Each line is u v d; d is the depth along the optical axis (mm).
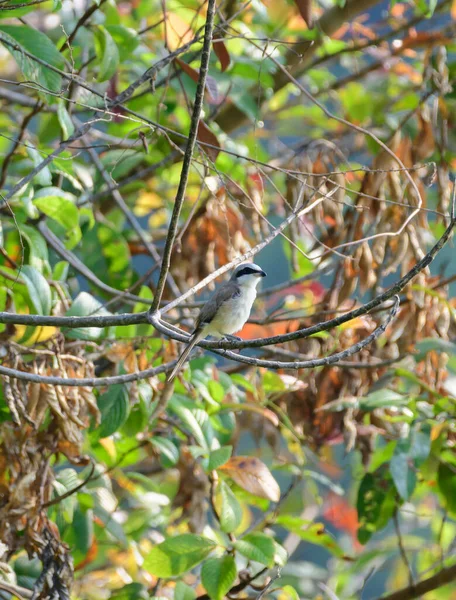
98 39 11102
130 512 12359
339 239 12219
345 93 16469
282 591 11258
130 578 11789
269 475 9703
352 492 15664
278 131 18312
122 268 12914
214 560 9250
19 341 9453
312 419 12109
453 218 6984
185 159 6973
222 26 10461
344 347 11969
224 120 15453
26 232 10586
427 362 12188
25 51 8844
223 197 11844
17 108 16312
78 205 12828
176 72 11328
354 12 14164
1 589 8961
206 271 12164
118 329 10156
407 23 15102
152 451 11273
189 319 13008
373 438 12039
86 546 10328
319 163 12516
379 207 12164
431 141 12594
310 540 11484
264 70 13078
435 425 10945
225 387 10930
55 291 10180
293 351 12539
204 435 9992
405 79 16672
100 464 11109
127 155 12688
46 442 9047
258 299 13711
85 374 9516
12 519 8727
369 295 13328
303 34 14398
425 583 11781
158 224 17469
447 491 11578
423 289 11680
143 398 10023
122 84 14320
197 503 11117
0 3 9164
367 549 15258
